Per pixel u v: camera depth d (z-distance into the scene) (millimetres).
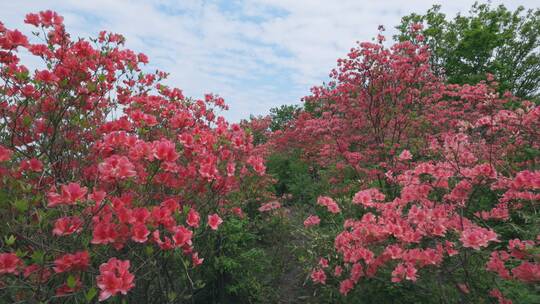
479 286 2844
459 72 16859
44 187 2592
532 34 17031
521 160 5219
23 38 2736
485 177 3109
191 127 4254
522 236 3508
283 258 4824
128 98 4266
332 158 7594
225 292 3957
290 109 17047
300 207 7074
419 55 7105
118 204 2105
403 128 7289
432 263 2729
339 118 7582
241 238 4086
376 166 6320
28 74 3035
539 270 2246
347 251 3293
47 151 3084
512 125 4453
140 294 2848
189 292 3412
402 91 7336
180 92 4711
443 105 8586
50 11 3010
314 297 4070
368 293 3186
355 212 5113
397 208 3574
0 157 2262
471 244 2496
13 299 2158
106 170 2129
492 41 15992
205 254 3684
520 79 17562
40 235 2268
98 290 2250
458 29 17453
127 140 2463
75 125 3227
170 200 2457
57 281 2293
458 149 3496
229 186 3383
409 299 2928
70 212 2277
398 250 2879
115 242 2199
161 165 2539
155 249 2631
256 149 8977
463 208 3447
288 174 9352
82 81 3139
